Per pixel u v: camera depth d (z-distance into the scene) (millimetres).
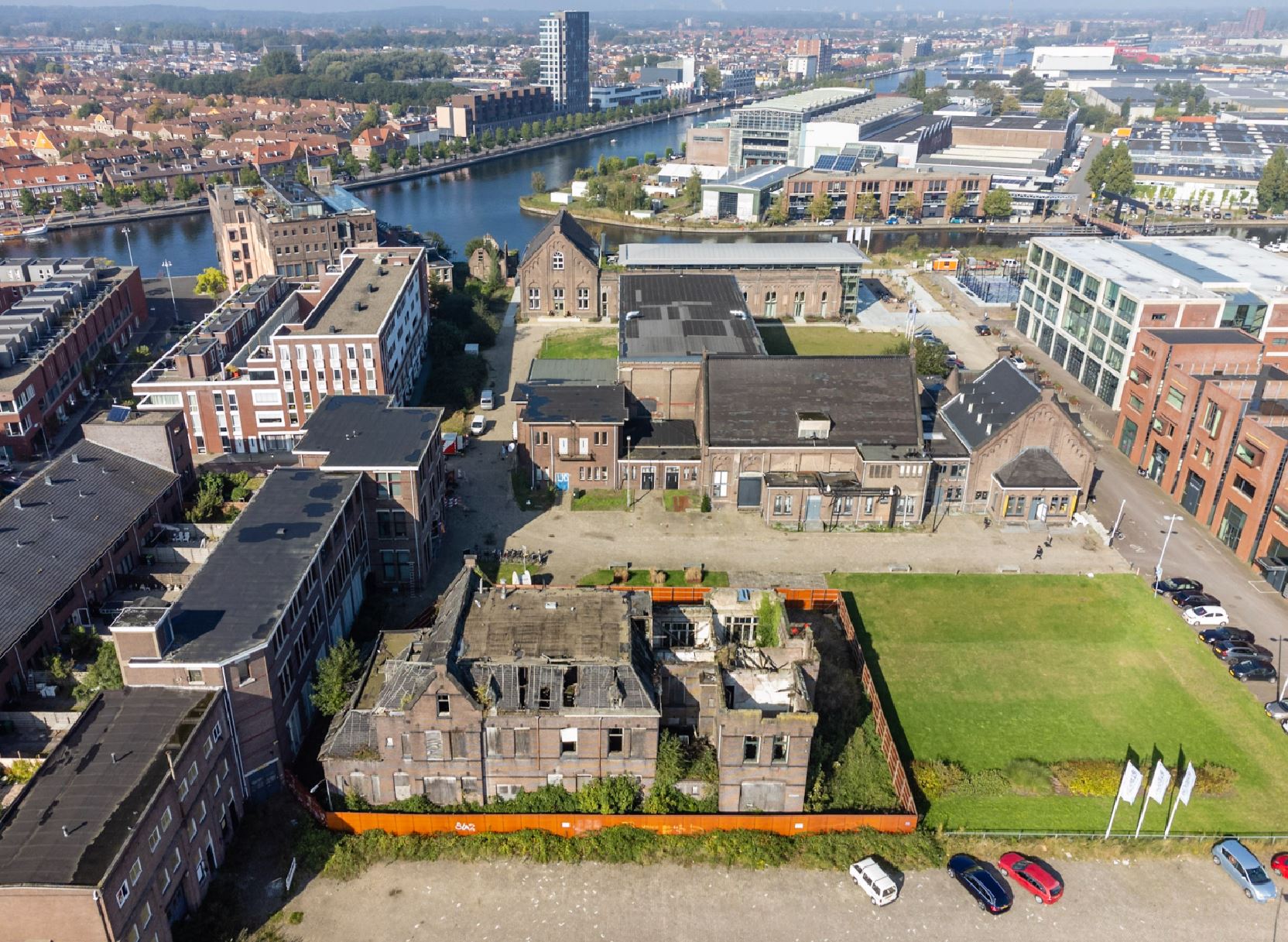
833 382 103812
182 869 53375
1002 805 64000
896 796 64062
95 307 141500
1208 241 160500
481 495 105500
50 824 48906
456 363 138500
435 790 62125
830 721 70938
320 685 66188
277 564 69438
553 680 60062
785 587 85375
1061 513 100562
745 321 128000
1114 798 64812
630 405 116750
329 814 59969
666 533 97938
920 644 80938
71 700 71375
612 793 61438
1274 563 89438
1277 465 89312
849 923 55281
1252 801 64812
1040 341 156500
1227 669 78375
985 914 55875
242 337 132000
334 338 112375
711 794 62469
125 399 131000
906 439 100250
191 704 57594
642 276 143250
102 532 82000
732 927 54906
